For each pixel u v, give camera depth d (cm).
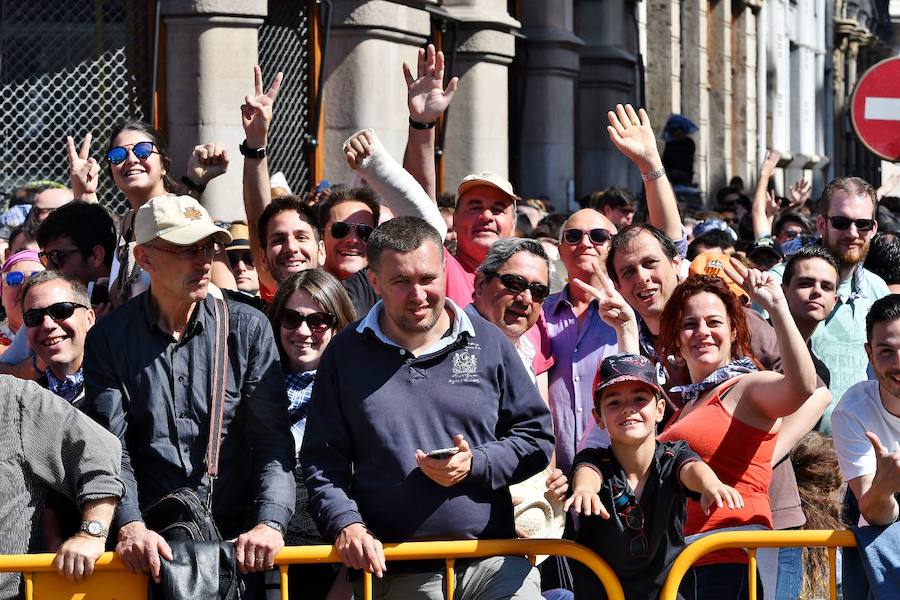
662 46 2681
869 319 579
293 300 617
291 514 525
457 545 515
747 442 560
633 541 529
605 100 2092
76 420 511
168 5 1147
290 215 716
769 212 1311
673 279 690
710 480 516
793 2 3981
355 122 1327
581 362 686
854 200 845
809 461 639
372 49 1325
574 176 2067
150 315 533
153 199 527
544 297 655
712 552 552
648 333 693
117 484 511
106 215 733
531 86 1806
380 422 523
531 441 530
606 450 543
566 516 576
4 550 506
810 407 592
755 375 564
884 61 916
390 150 1359
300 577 562
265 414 534
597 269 638
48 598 507
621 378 528
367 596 515
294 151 1302
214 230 521
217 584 503
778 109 3794
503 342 541
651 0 2673
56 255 718
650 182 806
